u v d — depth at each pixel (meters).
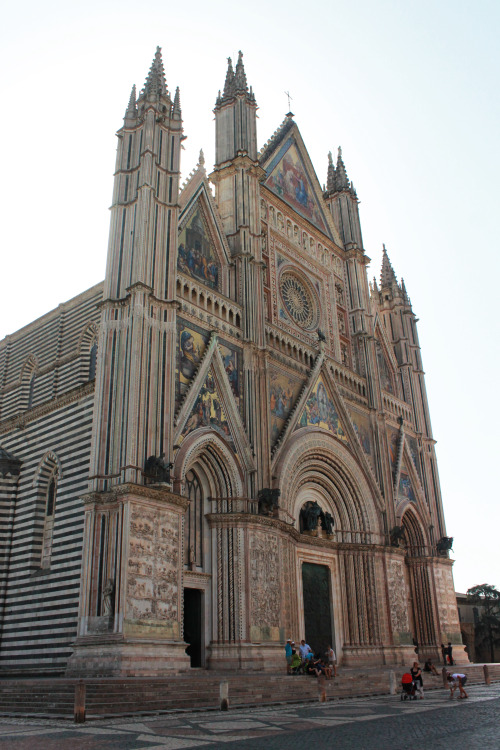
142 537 31.66
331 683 33.53
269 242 53.22
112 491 32.38
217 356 41.41
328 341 56.94
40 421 41.81
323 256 60.53
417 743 15.15
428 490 63.81
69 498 36.94
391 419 62.22
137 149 41.97
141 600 30.66
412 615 58.53
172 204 41.28
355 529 52.59
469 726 18.52
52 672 33.19
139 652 29.47
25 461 41.69
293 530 44.41
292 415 47.22
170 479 34.53
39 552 38.69
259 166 51.81
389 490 56.16
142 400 34.66
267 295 50.97
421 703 27.28
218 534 39.09
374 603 50.72
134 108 43.69
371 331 61.75
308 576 47.97
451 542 61.34
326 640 47.41
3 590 38.72
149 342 36.38
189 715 22.47
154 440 34.69
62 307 51.53
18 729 18.70
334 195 67.12
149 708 23.72
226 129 53.44
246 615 37.31
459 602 91.94
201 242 45.66
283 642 39.41
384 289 73.38
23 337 54.41
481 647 90.38
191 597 38.25
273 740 15.93
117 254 38.97
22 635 36.12
